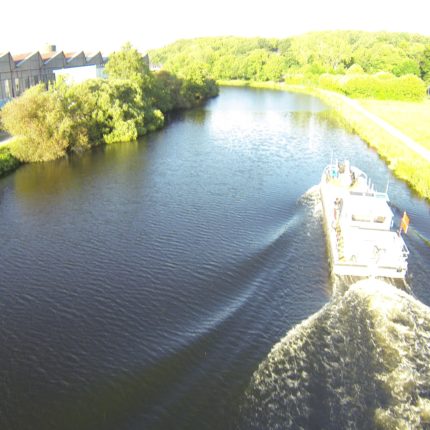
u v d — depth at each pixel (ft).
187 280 99.91
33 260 110.11
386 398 66.85
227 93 451.12
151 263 107.34
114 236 122.01
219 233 122.42
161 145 224.53
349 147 224.94
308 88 473.26
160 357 76.48
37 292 96.73
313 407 65.87
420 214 139.54
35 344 80.69
